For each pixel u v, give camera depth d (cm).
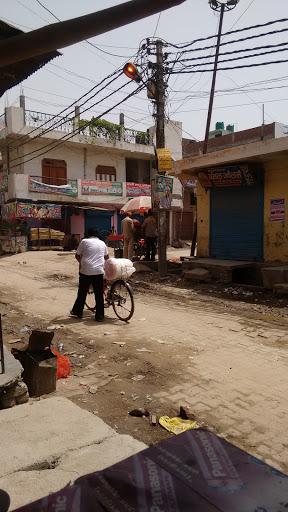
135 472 109
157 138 1080
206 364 449
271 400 357
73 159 2422
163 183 1081
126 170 2889
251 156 955
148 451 118
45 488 202
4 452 235
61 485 205
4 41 85
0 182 2481
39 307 769
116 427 307
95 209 2380
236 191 1133
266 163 1044
